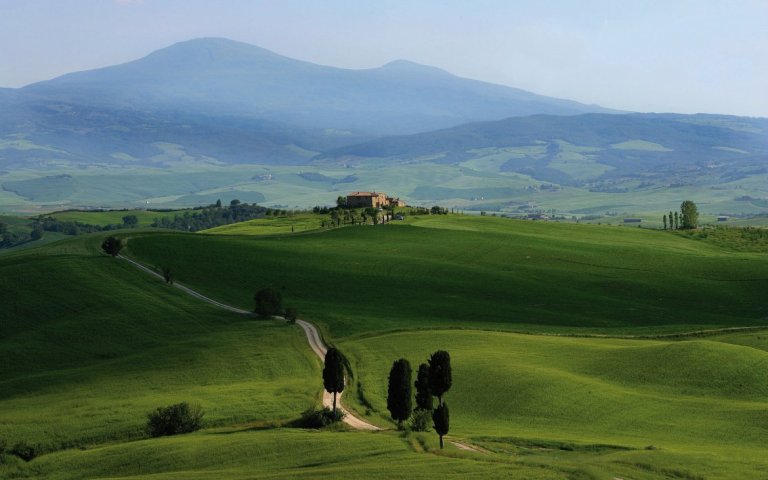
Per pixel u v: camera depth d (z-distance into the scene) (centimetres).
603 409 12862
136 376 15725
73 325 19612
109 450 10881
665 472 9375
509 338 18088
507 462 9738
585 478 8975
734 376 14375
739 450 10725
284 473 9294
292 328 19600
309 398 13725
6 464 10725
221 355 17138
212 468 10019
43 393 14888
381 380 14850
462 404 13400
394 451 10350
